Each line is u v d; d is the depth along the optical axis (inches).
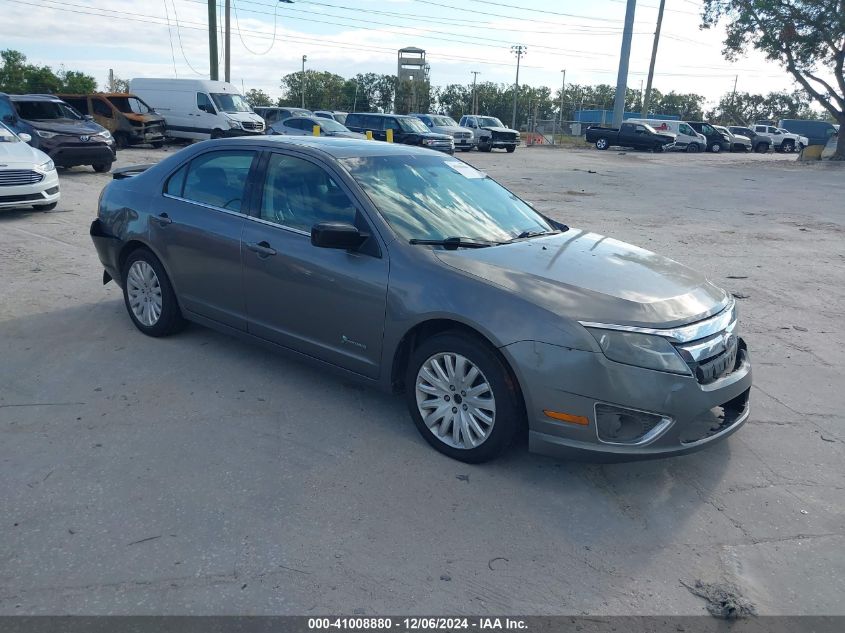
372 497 142.9
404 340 163.0
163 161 224.1
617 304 146.7
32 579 114.9
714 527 139.7
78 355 210.1
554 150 1718.8
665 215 588.1
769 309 298.0
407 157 199.2
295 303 181.2
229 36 1465.3
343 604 113.0
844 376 223.9
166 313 218.5
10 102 677.9
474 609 113.6
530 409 145.6
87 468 148.9
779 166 1290.6
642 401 141.1
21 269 303.4
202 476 147.8
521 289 150.0
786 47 1424.7
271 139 201.0
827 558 131.6
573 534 134.6
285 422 173.5
